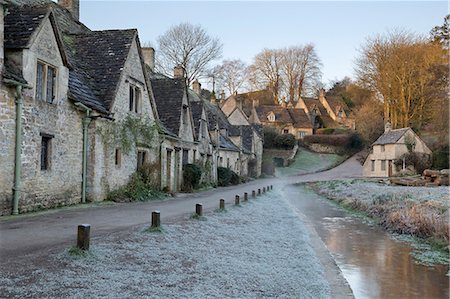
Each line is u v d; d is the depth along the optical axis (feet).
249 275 24.00
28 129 39.81
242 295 20.49
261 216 50.55
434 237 39.55
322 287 23.49
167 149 76.54
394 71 197.36
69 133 47.47
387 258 33.53
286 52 312.29
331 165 216.33
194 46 204.95
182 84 88.99
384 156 185.78
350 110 290.56
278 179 167.53
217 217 44.42
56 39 44.73
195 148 95.61
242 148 157.48
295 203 78.18
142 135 64.54
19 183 38.55
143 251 26.08
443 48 193.26
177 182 83.10
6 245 24.91
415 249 37.09
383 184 117.50
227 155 132.87
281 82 315.37
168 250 27.32
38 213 39.65
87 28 75.36
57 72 45.14
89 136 51.31
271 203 68.49
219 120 148.87
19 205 38.73
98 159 52.03
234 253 29.14
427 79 189.47
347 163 223.71
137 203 55.77
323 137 237.04
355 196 80.33
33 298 16.78
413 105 195.52
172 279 21.53
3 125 36.60
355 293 24.41
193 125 93.66
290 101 310.86
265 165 195.00
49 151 43.80
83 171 50.26
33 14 42.32
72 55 58.85
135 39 63.72
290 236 38.91
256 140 185.06
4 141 36.76
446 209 51.39
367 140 224.94
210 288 20.85
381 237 42.91
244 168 160.66
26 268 20.16
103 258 23.24
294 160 221.25
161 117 84.53
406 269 30.12
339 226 50.29
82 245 23.18
